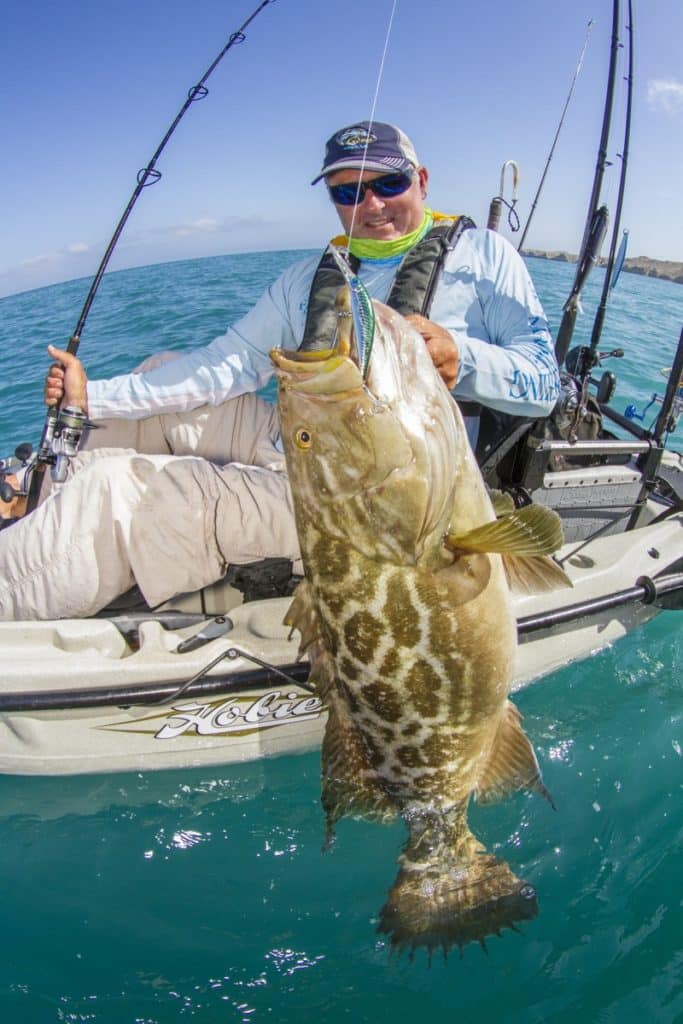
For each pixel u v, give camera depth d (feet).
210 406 4.47
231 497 3.77
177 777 3.77
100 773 3.72
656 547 4.54
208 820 3.69
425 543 2.56
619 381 10.08
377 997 2.99
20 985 3.03
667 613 4.88
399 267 3.74
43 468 4.18
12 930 3.24
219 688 3.54
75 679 3.50
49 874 3.48
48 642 3.59
